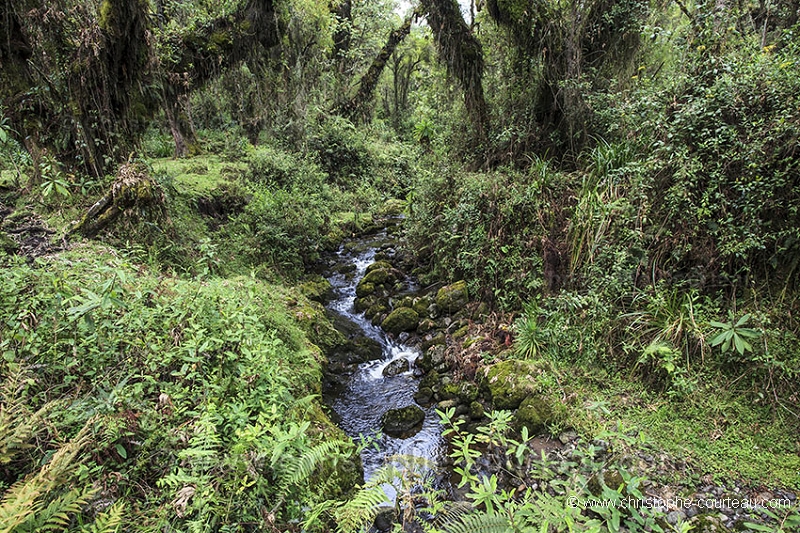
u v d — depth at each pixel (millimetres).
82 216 5035
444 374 5020
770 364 3354
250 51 8961
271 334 3848
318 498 2625
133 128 6055
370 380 5172
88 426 2145
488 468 3639
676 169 4129
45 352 2586
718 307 3807
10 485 2020
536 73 6988
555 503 2125
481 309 5777
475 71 7453
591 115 6449
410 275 7824
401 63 23500
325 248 9203
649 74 6652
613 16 6441
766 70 3828
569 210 5445
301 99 12273
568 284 5086
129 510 2090
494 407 4188
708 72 4199
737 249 3656
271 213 7699
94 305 2648
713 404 3469
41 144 5324
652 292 4176
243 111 11680
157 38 7488
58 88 5219
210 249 5574
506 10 6672
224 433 2584
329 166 12805
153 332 3029
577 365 4312
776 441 3164
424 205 7801
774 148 3545
